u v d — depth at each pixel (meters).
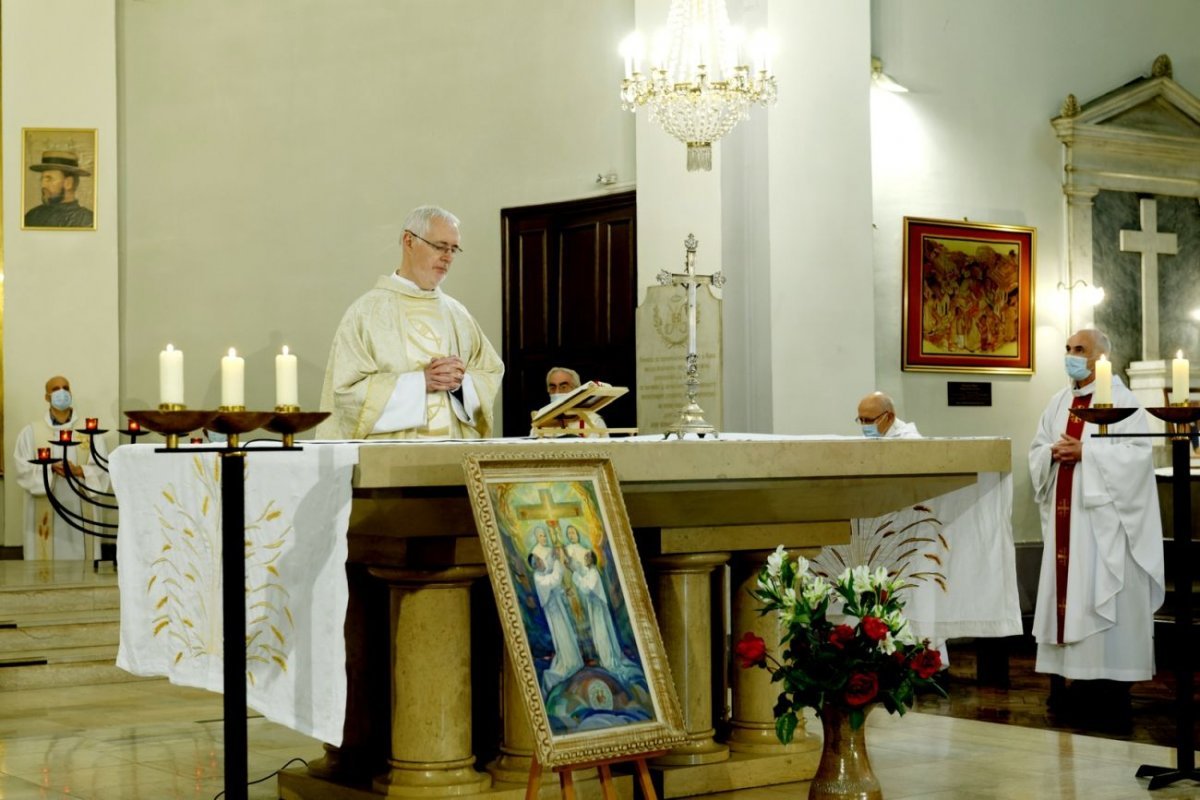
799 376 9.29
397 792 4.07
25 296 12.03
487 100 10.85
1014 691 8.27
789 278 9.28
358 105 11.36
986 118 11.16
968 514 5.03
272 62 11.68
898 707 3.96
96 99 12.09
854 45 9.62
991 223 11.06
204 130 11.88
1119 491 7.21
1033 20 11.44
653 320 9.23
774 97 8.26
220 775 5.07
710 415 9.01
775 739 4.80
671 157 9.53
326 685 3.56
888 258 10.60
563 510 3.79
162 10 12.03
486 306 10.81
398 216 11.17
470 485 3.59
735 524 4.66
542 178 10.56
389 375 5.04
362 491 3.72
